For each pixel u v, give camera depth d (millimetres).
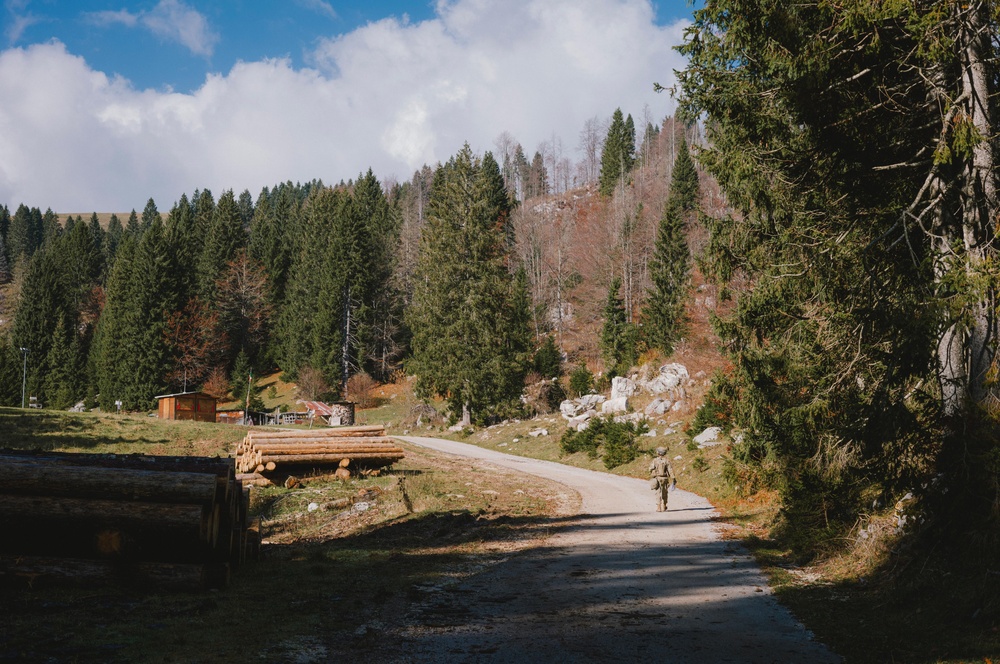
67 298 100188
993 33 10102
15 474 8234
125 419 42062
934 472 9508
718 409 27844
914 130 11195
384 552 11984
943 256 10164
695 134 121625
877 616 7922
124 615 7180
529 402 59312
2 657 5633
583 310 81438
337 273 84625
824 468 12438
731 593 9133
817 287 12328
